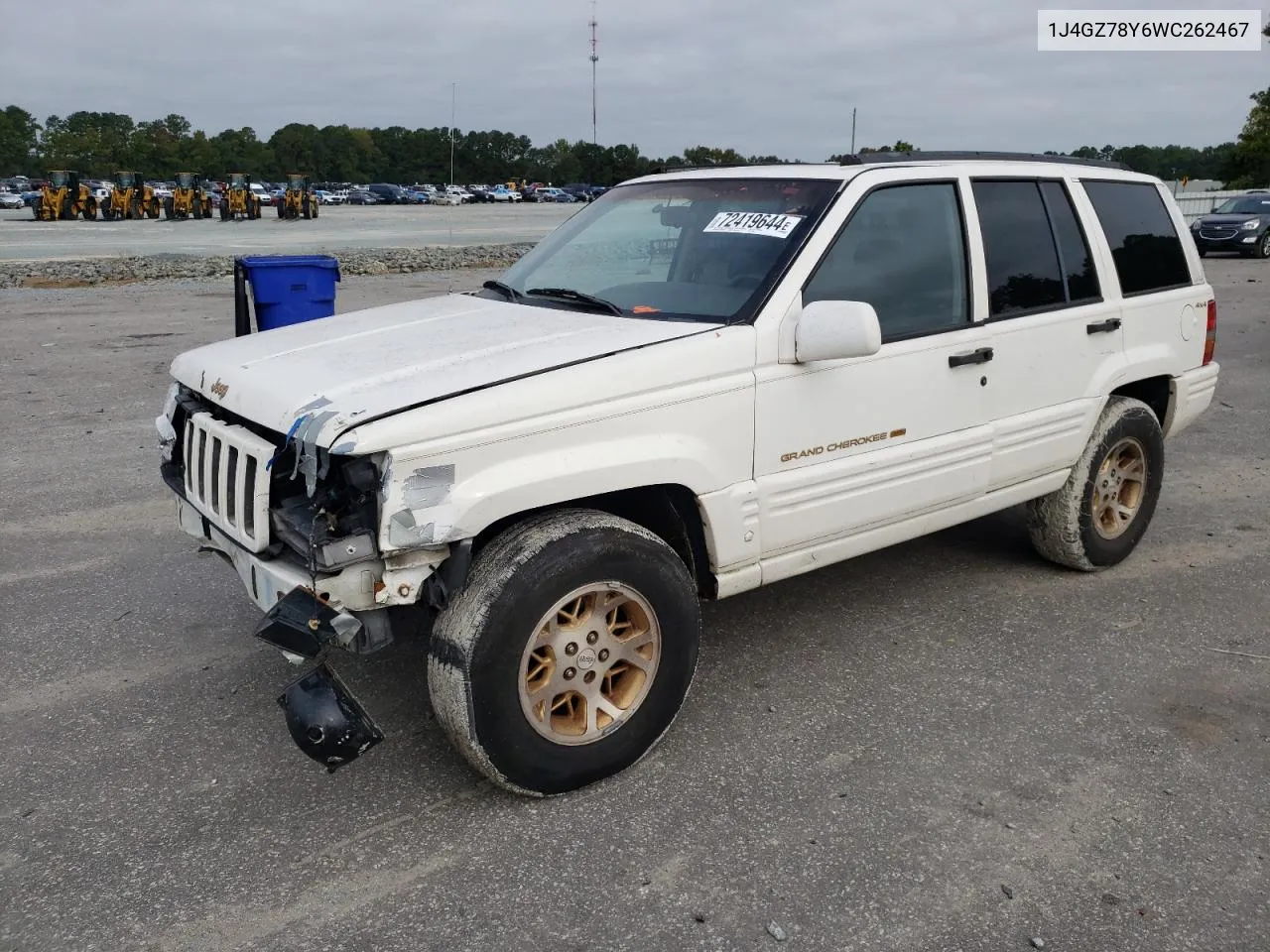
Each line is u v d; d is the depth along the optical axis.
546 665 3.20
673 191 4.44
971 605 4.88
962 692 4.03
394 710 3.88
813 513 3.82
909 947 2.67
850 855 3.03
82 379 10.02
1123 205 5.18
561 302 4.01
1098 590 5.07
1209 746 3.65
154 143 137.25
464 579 3.04
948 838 3.11
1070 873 2.96
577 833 3.13
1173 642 4.50
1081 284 4.82
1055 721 3.81
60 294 17.41
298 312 7.34
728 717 3.83
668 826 3.16
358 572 2.92
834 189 3.93
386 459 2.86
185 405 3.75
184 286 18.86
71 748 3.62
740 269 3.79
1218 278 20.56
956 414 4.24
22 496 6.42
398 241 30.83
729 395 3.50
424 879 2.93
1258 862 3.02
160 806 3.28
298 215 49.25
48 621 4.66
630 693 3.41
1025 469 4.61
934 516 4.29
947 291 4.21
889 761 3.54
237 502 3.20
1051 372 4.61
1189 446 7.91
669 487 3.52
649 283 3.99
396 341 3.58
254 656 4.32
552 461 3.11
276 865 2.99
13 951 2.64
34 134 152.12
